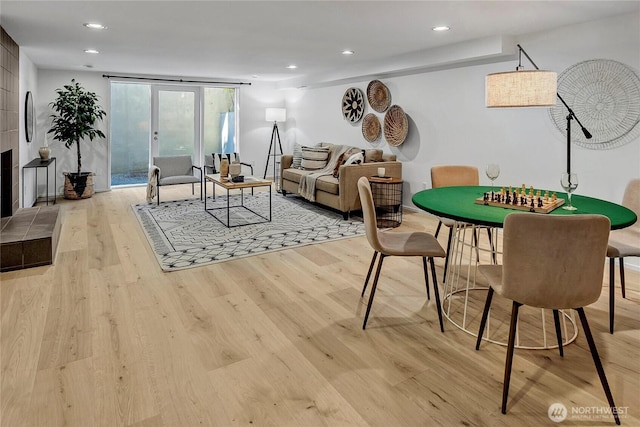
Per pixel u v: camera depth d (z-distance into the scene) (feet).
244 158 28.84
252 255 12.74
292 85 26.63
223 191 24.22
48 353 7.16
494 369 6.91
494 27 12.85
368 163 18.22
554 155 13.66
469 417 5.74
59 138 21.02
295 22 12.26
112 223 16.44
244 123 28.50
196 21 12.21
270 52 17.17
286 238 14.64
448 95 17.21
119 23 12.46
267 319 8.61
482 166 16.14
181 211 18.71
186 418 5.66
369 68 19.72
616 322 8.57
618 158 12.00
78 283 10.29
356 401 6.05
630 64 11.47
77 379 6.45
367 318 8.29
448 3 10.46
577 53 12.61
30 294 9.58
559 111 13.33
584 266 5.69
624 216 7.26
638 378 6.65
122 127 24.97
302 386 6.40
